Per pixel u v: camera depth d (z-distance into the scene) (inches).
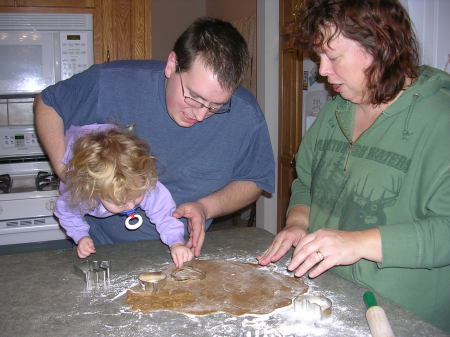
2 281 43.1
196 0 204.2
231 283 42.7
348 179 45.9
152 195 52.5
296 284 42.4
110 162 46.4
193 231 50.7
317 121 53.7
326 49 40.4
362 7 37.5
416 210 41.5
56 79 98.9
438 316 43.4
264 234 57.3
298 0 106.8
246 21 154.2
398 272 42.3
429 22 59.1
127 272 45.4
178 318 36.3
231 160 58.3
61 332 34.1
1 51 95.0
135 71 54.3
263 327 34.9
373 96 40.8
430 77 42.0
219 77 43.8
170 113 51.5
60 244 96.0
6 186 95.4
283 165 125.7
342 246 38.4
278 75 126.3
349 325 35.2
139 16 100.9
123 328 34.7
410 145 41.8
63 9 97.0
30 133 103.7
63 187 53.6
